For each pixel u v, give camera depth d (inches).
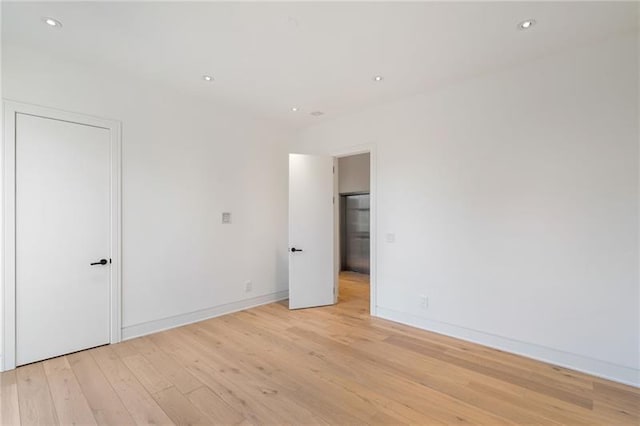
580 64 100.1
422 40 96.6
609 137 95.3
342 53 104.7
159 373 99.8
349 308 171.8
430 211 136.3
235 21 87.2
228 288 161.8
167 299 138.3
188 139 145.6
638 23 87.1
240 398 86.8
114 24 89.0
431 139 135.8
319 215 176.6
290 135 193.9
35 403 83.8
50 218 108.3
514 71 113.4
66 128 111.6
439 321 133.6
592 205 98.2
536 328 108.9
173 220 140.3
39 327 106.0
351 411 81.4
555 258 104.9
